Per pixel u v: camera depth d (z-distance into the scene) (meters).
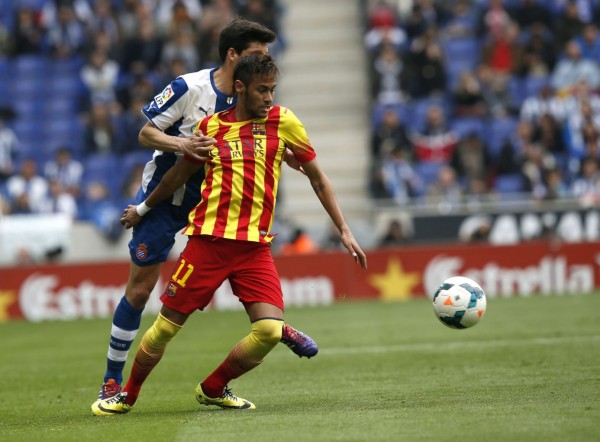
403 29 71.75
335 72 74.31
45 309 55.56
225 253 21.33
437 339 37.09
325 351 35.09
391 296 56.12
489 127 67.00
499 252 55.78
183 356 35.56
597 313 43.88
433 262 56.03
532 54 69.88
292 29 76.12
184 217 23.44
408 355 32.88
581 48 70.38
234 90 21.36
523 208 57.00
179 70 69.19
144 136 22.44
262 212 21.44
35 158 72.44
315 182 21.97
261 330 21.25
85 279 55.62
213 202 21.34
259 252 21.50
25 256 58.75
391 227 57.72
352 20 75.88
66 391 28.28
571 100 66.06
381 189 62.53
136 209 23.06
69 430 20.38
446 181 61.19
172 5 76.06
